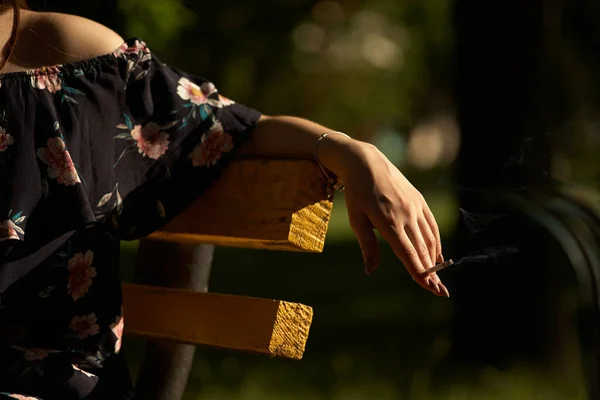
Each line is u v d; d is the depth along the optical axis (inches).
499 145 237.1
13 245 90.5
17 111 91.6
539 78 239.8
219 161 98.7
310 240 93.7
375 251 89.1
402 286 433.4
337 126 1299.2
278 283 448.5
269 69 831.7
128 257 428.1
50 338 94.2
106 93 95.8
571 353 257.3
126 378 97.0
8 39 96.7
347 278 468.8
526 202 118.3
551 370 254.4
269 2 749.9
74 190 90.6
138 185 97.0
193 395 215.9
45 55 96.6
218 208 99.0
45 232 91.5
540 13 244.7
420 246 87.6
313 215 93.9
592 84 250.5
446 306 352.5
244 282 449.7
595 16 264.5
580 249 108.3
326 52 1200.2
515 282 261.6
